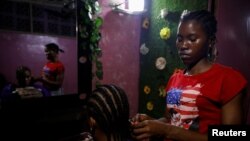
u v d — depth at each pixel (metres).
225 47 1.96
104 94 0.68
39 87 1.79
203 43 0.99
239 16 2.05
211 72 0.98
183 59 1.04
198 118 0.99
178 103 1.05
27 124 1.73
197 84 1.00
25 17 1.73
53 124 1.84
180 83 1.08
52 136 1.83
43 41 1.81
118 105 0.68
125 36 2.38
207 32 0.98
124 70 2.41
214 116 0.96
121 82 2.40
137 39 2.51
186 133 0.90
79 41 1.99
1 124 1.62
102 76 2.18
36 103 1.77
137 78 2.55
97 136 0.70
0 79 1.63
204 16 0.98
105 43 2.23
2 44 1.64
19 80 1.70
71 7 1.93
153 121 0.88
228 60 1.99
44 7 1.81
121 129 0.70
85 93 2.04
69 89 1.95
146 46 2.49
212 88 0.95
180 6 2.12
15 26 1.69
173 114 1.07
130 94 2.50
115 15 2.27
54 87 1.87
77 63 1.98
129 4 2.30
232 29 2.01
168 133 0.88
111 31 2.26
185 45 1.00
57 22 1.87
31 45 1.76
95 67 2.13
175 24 2.16
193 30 0.98
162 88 2.30
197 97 0.98
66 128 1.89
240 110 0.91
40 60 1.80
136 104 2.57
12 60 1.68
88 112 0.70
